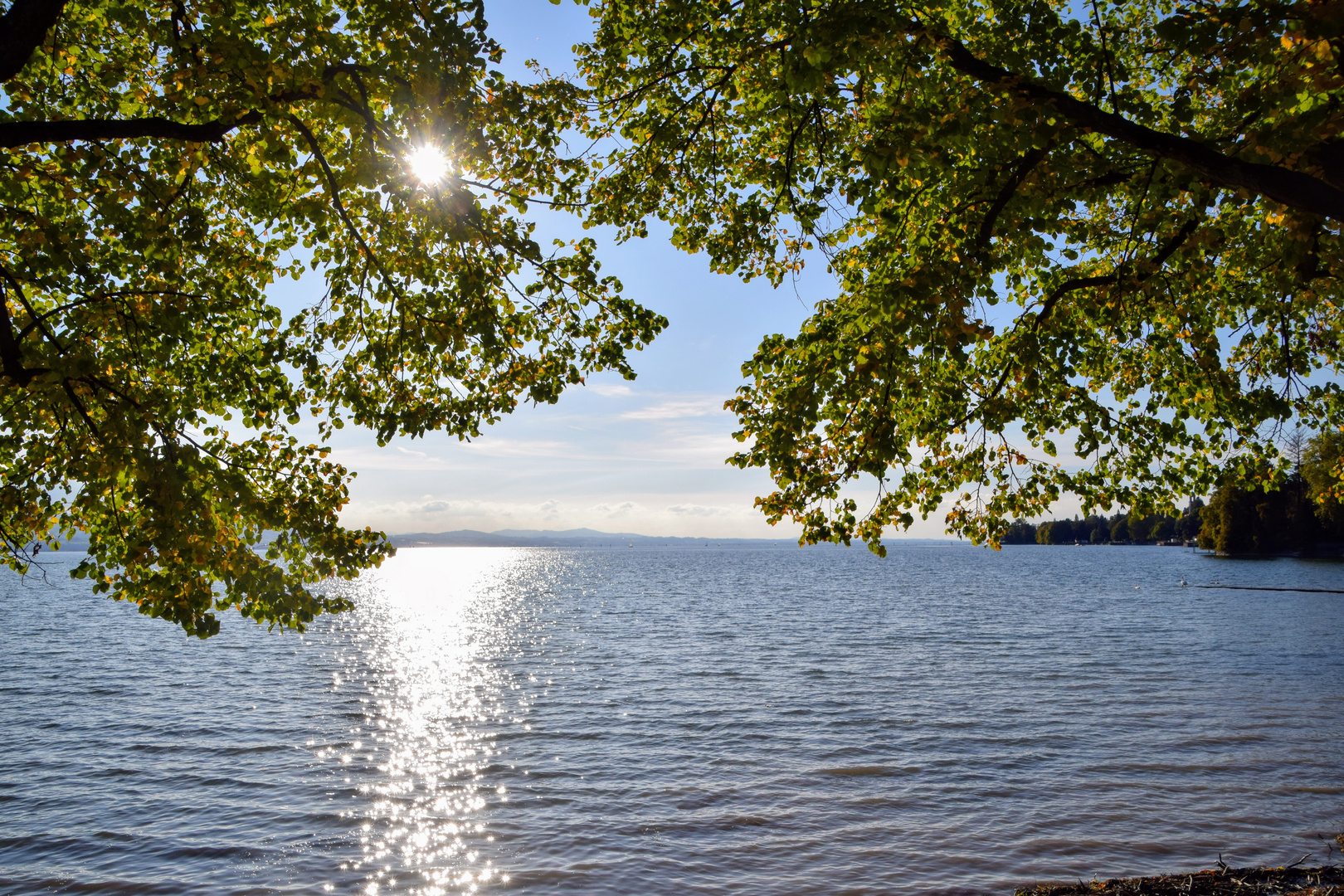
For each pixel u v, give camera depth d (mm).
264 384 8273
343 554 7605
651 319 7711
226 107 5523
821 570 144250
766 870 11336
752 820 13258
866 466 6879
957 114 5742
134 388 6773
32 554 7211
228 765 16562
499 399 7848
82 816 13578
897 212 7070
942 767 16047
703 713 21250
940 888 10703
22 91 6539
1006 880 10906
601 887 10883
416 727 19984
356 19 6207
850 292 7941
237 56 5227
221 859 11859
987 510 9195
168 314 6586
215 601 6980
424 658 32844
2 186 5738
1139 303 7859
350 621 52125
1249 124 6090
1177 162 5727
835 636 39312
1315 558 112062
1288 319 8812
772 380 7477
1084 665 29125
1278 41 4895
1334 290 7371
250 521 6953
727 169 9227
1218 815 13180
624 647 36094
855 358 6652
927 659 31062
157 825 13141
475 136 6453
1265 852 11617
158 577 6469
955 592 74938
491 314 6973
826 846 12156
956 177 6594
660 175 8758
